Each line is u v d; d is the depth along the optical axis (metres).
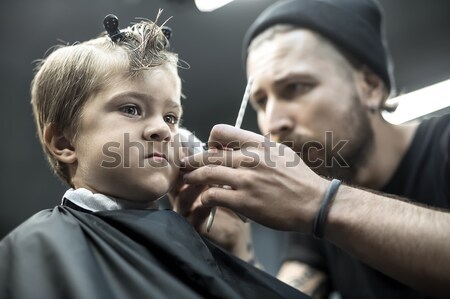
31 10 2.27
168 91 0.74
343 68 1.18
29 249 0.60
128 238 0.65
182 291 0.60
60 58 0.77
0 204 3.37
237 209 0.77
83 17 2.31
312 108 1.12
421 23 2.38
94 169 0.71
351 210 0.75
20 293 0.56
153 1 2.19
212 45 2.49
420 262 0.73
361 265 1.19
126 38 0.76
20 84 2.71
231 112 2.98
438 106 2.69
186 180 0.79
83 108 0.72
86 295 0.54
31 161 3.14
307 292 1.30
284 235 1.51
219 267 0.71
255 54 1.22
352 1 1.26
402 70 2.65
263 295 0.70
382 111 1.31
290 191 0.76
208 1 2.16
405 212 0.76
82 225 0.65
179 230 0.69
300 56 1.15
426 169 1.14
